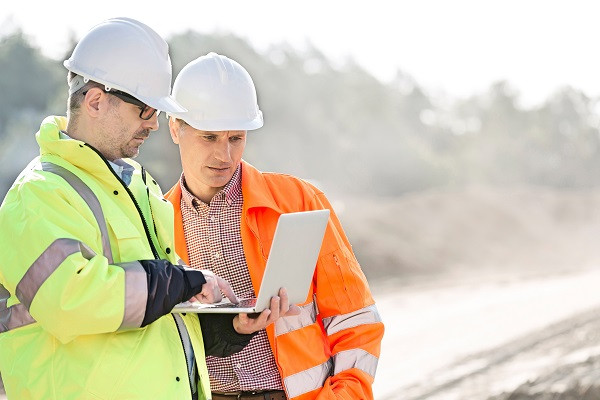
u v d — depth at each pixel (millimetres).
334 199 36469
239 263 4051
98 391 3066
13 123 48625
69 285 2943
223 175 3965
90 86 3248
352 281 4047
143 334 3172
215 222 4051
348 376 3965
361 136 68125
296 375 3939
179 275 3150
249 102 3998
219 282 3447
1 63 53906
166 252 3494
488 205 38844
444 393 9141
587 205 43031
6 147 40000
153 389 3127
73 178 3186
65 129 3338
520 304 16312
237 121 3918
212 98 3918
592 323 12398
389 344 12695
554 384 8445
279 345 3938
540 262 32406
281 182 4141
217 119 3904
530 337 11938
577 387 8156
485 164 90938
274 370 3992
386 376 10359
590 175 97000
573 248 37500
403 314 16250
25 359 3121
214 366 4000
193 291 3189
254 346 3979
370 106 71562
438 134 91312
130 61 3244
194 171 3980
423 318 15398
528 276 23031
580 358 9391
